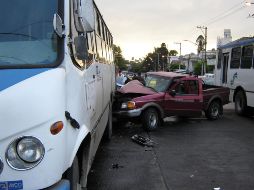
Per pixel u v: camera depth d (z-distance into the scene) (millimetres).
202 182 7184
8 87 3605
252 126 13930
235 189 6816
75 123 4137
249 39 16172
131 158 8906
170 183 7094
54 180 3596
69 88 4055
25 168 3473
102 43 8734
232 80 17844
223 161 8758
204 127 13555
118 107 12672
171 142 10828
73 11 4520
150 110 12539
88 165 5301
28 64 3924
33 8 4227
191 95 13562
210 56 88688
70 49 4238
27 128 3510
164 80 13508
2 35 4090
